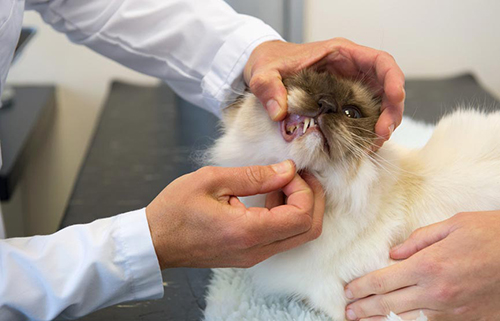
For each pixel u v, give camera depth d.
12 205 1.87
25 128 1.58
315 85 0.83
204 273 0.98
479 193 0.84
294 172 0.76
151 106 1.82
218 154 0.91
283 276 0.84
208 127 1.61
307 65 0.89
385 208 0.83
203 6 1.02
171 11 1.02
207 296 0.90
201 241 0.73
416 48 2.06
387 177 0.83
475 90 1.83
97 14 1.03
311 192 0.76
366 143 0.81
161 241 0.72
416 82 1.93
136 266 0.73
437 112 1.63
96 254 0.71
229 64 0.99
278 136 0.81
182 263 0.76
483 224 0.72
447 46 2.06
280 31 1.81
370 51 0.85
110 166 1.38
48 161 2.06
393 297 0.75
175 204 0.72
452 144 0.91
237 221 0.71
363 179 0.80
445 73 2.10
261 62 0.92
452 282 0.70
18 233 1.90
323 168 0.80
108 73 2.06
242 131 0.86
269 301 0.87
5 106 1.75
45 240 0.74
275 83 0.79
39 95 1.87
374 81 0.88
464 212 0.76
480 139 0.91
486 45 2.06
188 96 1.15
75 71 2.04
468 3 1.99
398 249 0.79
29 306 0.71
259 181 0.74
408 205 0.84
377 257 0.80
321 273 0.82
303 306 0.85
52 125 2.00
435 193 0.85
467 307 0.71
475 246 0.70
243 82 1.01
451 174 0.86
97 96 2.09
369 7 1.90
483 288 0.70
